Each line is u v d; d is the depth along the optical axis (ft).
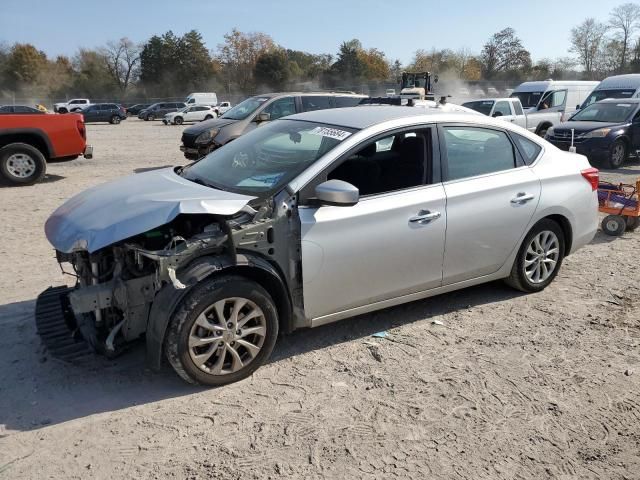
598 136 45.93
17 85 262.06
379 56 309.01
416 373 12.73
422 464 9.81
